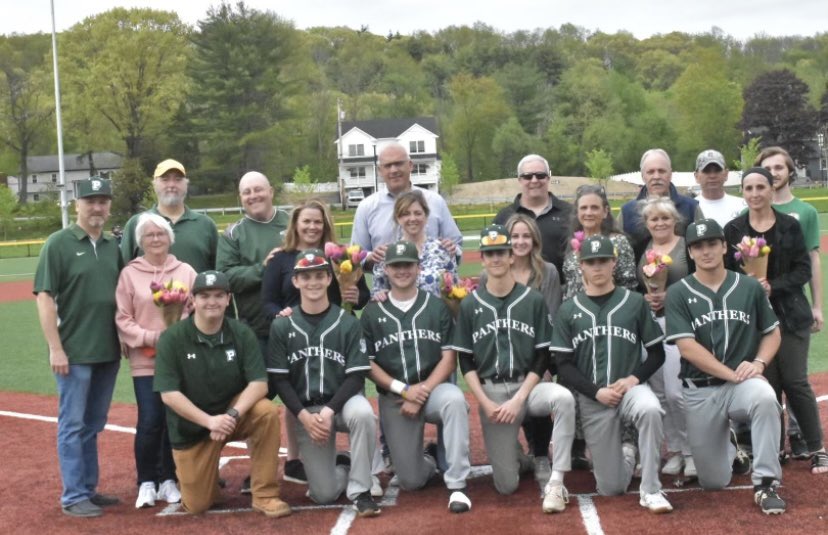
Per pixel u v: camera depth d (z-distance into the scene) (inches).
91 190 238.4
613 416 227.1
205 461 230.8
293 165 2898.6
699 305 228.1
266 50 2501.2
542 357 239.5
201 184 2559.1
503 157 3193.9
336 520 223.5
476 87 3432.6
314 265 234.8
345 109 3629.4
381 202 282.7
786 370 244.1
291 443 261.6
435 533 208.5
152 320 242.5
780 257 243.8
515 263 258.7
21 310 738.8
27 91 2496.3
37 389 415.2
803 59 4426.7
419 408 237.8
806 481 234.5
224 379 231.8
